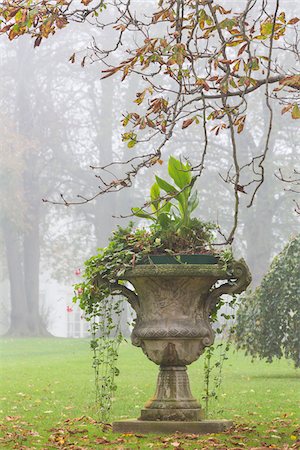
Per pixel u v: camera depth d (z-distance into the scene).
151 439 5.76
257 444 5.54
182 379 6.18
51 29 4.91
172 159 6.34
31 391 10.40
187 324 6.05
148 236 6.28
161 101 4.87
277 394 9.95
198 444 5.48
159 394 6.18
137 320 6.21
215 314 6.82
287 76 4.75
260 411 8.10
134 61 4.77
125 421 6.18
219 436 5.86
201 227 6.29
